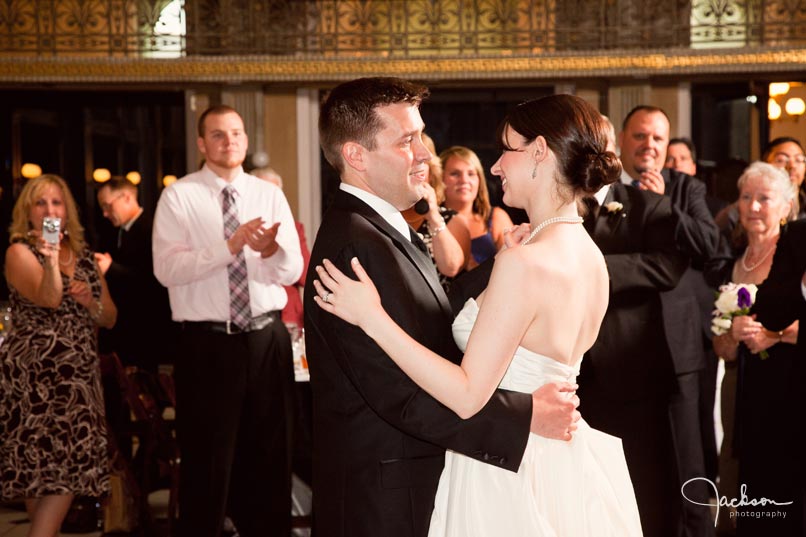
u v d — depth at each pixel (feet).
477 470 7.00
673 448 12.49
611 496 7.23
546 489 6.99
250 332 13.17
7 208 28.86
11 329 13.41
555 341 6.77
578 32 29.60
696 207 13.02
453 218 13.50
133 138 31.89
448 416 6.59
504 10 29.60
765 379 11.88
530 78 27.55
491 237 15.08
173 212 13.48
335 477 7.06
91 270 13.91
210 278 13.12
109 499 16.02
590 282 7.00
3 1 28.07
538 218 7.06
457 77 27.04
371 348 6.65
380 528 6.88
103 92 28.66
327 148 7.39
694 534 12.58
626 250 11.35
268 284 13.43
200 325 13.15
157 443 15.48
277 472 13.33
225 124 13.55
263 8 29.40
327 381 7.07
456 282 9.12
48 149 29.94
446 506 7.09
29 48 28.68
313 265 7.07
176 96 28.78
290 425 13.51
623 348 11.07
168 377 15.78
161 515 17.49
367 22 29.50
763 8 27.91
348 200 7.25
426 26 30.30
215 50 28.71
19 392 13.08
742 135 28.96
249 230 12.59
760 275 13.73
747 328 11.94
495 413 6.66
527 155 7.03
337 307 6.58
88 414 13.26
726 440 14.65
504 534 6.85
